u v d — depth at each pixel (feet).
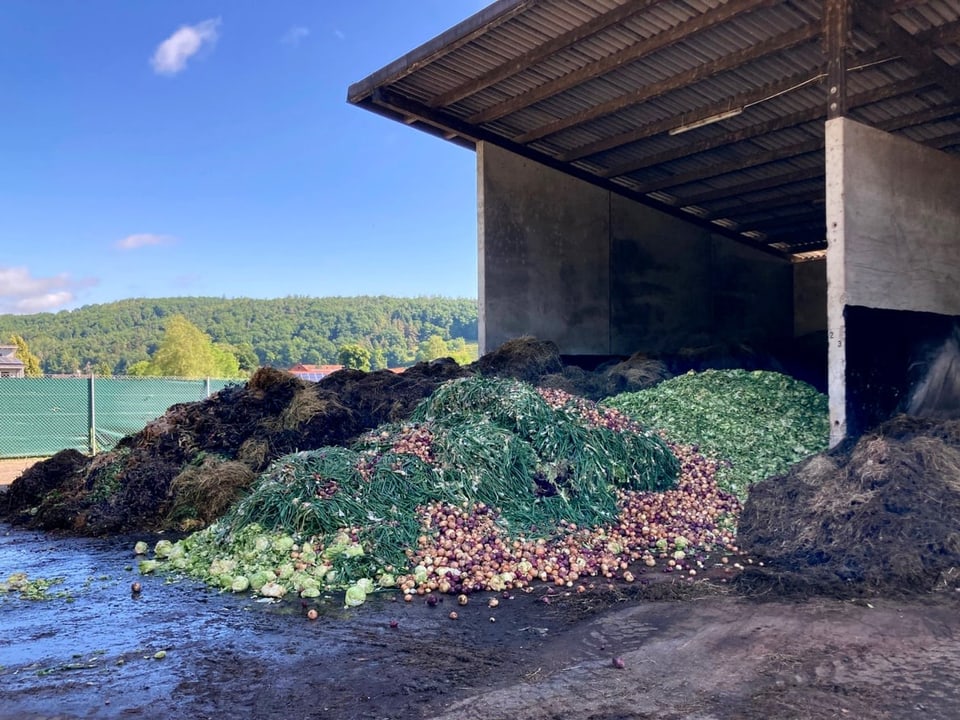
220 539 17.85
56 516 23.50
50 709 9.84
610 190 51.39
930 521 15.90
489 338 43.78
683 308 56.85
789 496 19.04
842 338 23.08
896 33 28.17
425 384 31.32
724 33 32.42
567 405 23.36
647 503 20.12
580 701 9.84
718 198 53.01
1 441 46.34
